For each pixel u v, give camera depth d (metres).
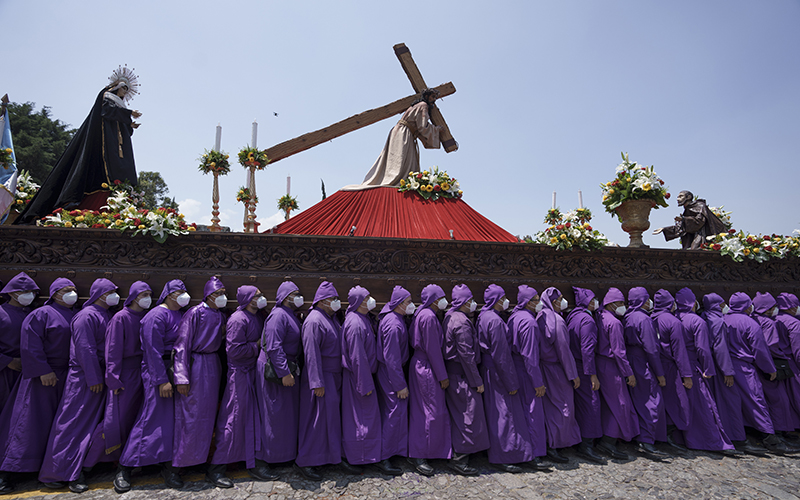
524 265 5.14
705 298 5.34
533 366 4.29
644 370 4.74
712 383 5.08
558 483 3.81
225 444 3.64
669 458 4.46
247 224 6.59
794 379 5.23
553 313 4.61
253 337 3.99
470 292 4.46
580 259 5.34
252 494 3.44
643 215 5.89
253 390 3.90
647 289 5.50
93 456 3.54
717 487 3.81
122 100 6.07
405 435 4.09
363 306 4.26
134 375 3.79
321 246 4.60
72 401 3.58
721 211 6.87
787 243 6.19
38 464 3.50
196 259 4.38
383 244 4.73
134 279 4.24
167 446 3.56
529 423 4.30
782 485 3.88
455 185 6.33
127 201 4.93
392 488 3.62
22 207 5.93
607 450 4.51
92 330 3.69
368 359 4.06
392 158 6.62
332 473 3.87
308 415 3.89
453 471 4.00
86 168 5.46
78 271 4.16
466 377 4.14
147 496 3.38
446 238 5.40
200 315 3.86
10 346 3.72
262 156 6.58
